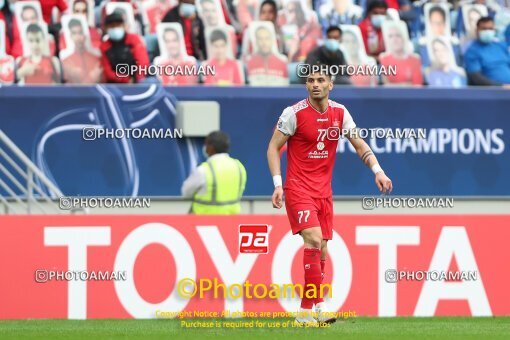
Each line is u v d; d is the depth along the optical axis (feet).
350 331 71.87
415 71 140.77
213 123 126.11
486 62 143.95
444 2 148.56
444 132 133.18
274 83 136.26
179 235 84.12
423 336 68.54
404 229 85.76
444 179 133.28
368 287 85.25
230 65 134.82
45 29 131.85
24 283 83.10
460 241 86.53
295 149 73.72
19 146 122.93
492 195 134.62
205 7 136.56
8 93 122.52
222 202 94.22
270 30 137.28
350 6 144.15
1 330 72.95
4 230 82.94
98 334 69.67
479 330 73.67
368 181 130.52
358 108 130.93
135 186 124.88
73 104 123.75
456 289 86.38
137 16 135.95
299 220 73.00
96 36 134.10
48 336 68.08
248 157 128.47
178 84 131.95
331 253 84.74
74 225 83.56
